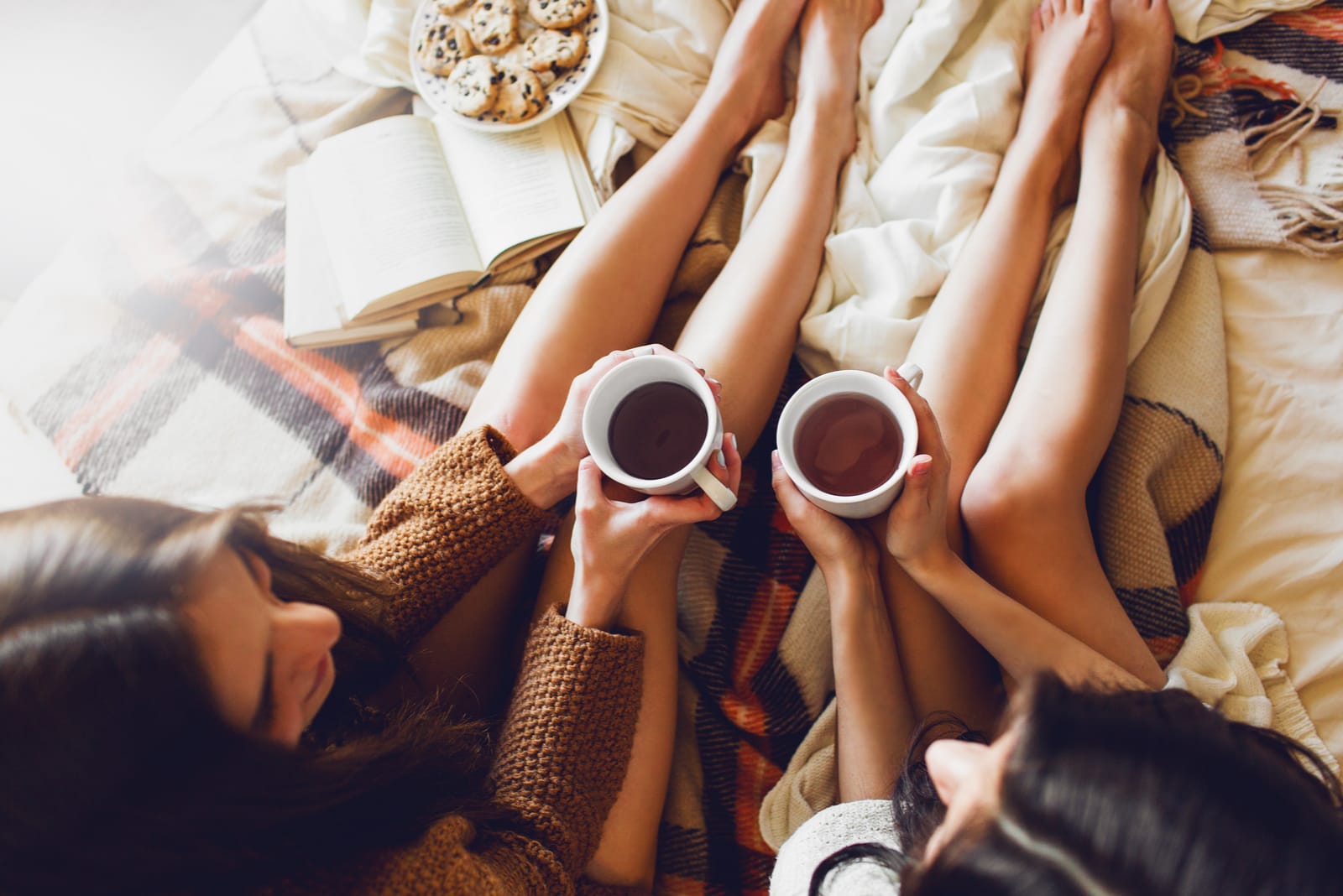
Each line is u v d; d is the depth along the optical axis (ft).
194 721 1.43
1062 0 3.31
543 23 3.47
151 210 3.77
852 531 2.48
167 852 1.45
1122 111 3.12
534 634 2.42
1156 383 3.01
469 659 2.72
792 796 2.73
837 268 3.18
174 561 1.49
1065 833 1.27
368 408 3.28
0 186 4.38
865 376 2.20
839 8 3.37
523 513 2.49
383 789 1.87
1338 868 1.20
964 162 3.24
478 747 2.32
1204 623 2.80
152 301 3.57
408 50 3.65
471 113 3.40
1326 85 3.30
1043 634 2.38
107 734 1.35
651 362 2.24
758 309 2.87
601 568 2.34
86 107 4.52
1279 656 2.76
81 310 3.63
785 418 2.23
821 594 2.98
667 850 2.84
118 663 1.37
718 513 2.23
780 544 3.05
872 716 2.45
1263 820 1.24
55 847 1.37
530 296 3.39
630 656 2.36
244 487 3.26
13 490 3.33
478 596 2.72
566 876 2.15
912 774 2.16
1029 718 1.43
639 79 3.50
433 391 3.25
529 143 3.45
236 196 3.71
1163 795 1.26
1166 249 3.15
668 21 3.58
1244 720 2.62
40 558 1.45
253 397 3.41
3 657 1.35
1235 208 3.24
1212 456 2.95
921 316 3.08
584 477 2.26
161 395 3.44
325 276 3.42
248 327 3.51
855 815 2.21
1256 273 3.19
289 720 1.70
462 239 3.37
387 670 2.39
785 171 3.23
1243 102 3.37
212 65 4.01
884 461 2.22
